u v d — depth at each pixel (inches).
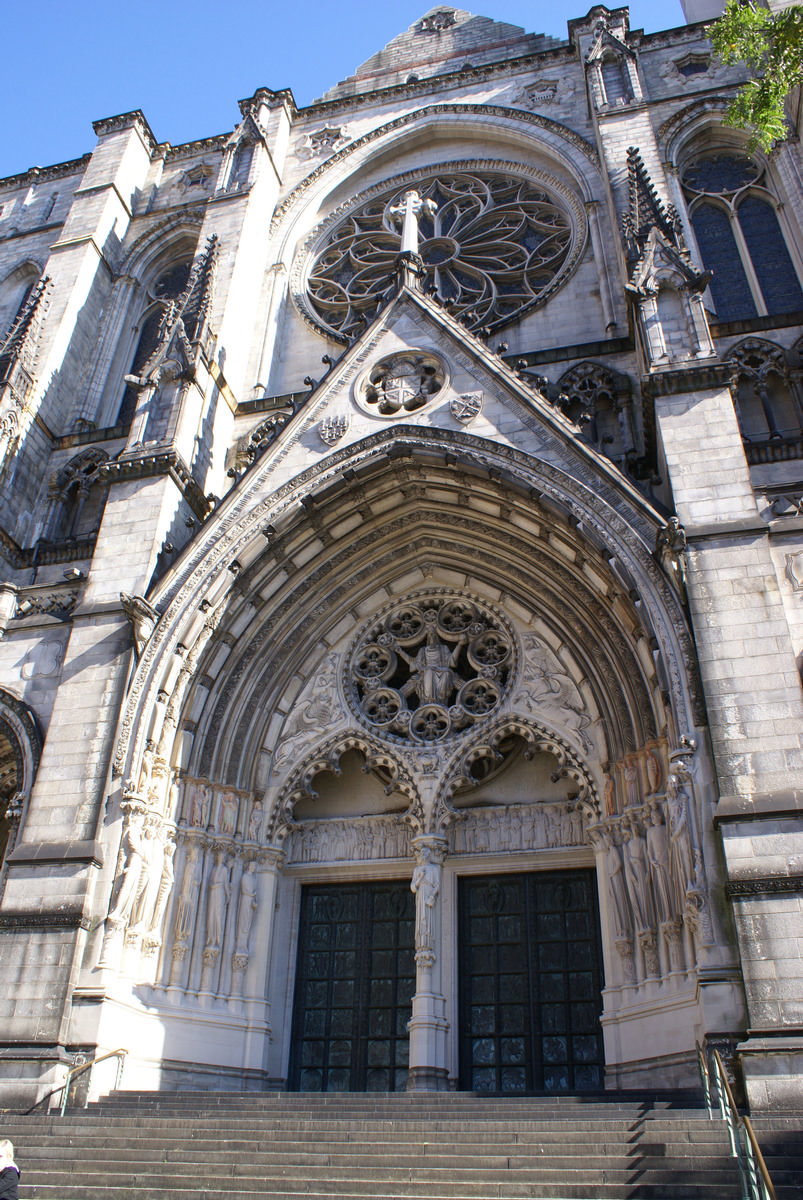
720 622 712.4
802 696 671.8
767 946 593.0
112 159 1652.3
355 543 984.9
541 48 1628.9
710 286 1198.3
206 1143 548.7
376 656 989.2
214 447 1101.1
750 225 1246.9
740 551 738.2
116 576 911.7
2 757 981.8
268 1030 829.8
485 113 1494.8
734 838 629.3
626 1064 719.7
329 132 1588.3
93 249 1498.5
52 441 1289.4
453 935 848.3
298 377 1290.6
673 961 702.5
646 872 759.7
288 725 952.3
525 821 884.0
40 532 1201.4
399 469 940.0
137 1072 727.7
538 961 832.3
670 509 842.2
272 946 874.8
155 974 781.3
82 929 736.3
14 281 1632.6
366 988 861.8
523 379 968.3
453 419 920.9
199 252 1341.0
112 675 848.9
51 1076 674.2
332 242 1471.5
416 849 870.4
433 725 925.2
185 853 842.2
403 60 1717.5
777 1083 545.6
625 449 1013.2
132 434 1005.8
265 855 888.9
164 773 829.8
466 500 941.2
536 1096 629.9
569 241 1321.4
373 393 976.9
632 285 920.3
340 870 908.0
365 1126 559.8
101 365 1414.9
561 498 839.1
